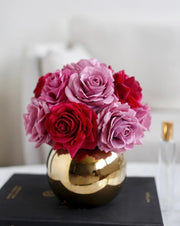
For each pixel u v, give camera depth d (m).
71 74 0.76
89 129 0.70
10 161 2.10
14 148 2.10
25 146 1.58
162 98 1.75
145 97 1.76
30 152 1.57
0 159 2.10
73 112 0.71
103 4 2.10
